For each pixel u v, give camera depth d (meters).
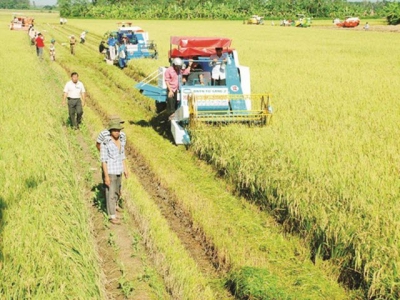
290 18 114.38
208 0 129.25
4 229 5.75
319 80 20.00
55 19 111.31
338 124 11.88
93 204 8.97
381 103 14.83
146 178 10.59
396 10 82.62
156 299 6.13
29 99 14.55
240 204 9.02
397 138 10.61
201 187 9.84
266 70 23.27
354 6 126.38
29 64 24.30
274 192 8.39
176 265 6.62
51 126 11.64
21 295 4.68
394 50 37.59
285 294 6.05
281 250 7.41
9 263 5.09
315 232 7.18
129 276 6.61
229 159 9.81
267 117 12.12
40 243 5.46
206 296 6.11
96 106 17.75
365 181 7.68
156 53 28.02
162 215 8.72
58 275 5.02
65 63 29.17
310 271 6.82
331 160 8.82
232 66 13.43
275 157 9.02
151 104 16.86
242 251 7.15
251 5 117.38
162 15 108.19
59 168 8.57
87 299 4.97
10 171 7.76
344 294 6.30
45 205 6.53
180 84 13.40
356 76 21.53
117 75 24.05
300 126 11.51
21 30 65.06
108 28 66.88
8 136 9.84
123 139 8.14
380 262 5.83
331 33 65.25
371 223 6.33
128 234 7.82
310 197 7.49
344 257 6.55
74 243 5.92
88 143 12.62
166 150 12.21
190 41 13.55
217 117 12.16
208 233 7.67
